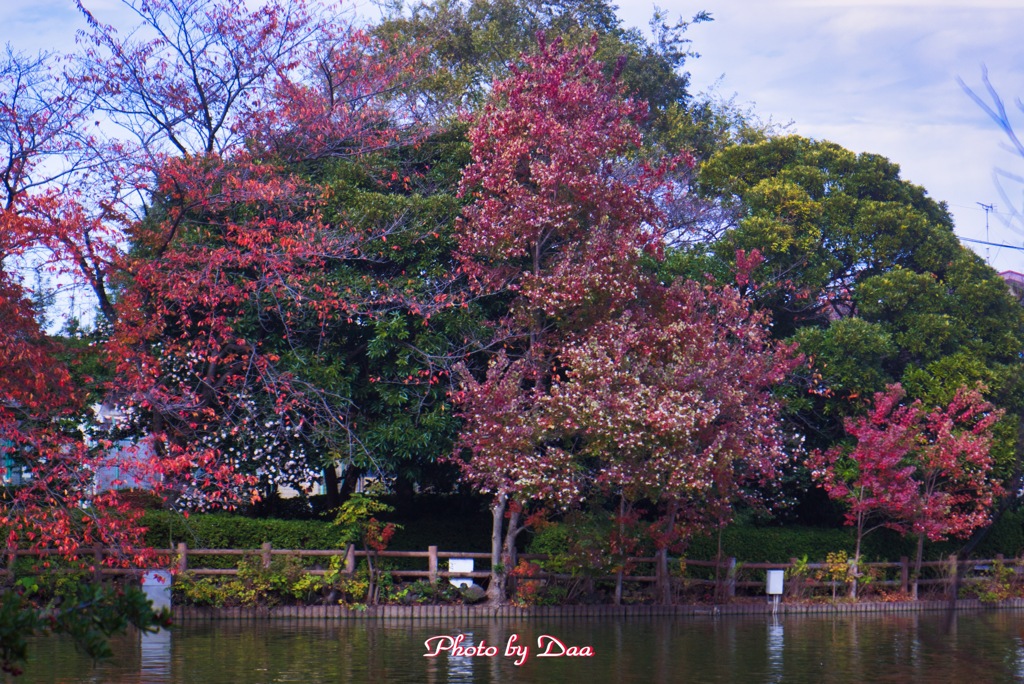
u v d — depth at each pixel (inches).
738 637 740.7
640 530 913.5
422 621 833.5
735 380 912.3
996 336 1167.0
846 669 574.2
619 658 615.2
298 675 527.8
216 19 875.4
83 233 780.6
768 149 1296.8
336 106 949.8
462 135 1033.5
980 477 1054.4
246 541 884.0
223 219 918.4
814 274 1179.3
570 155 897.5
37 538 776.9
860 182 1242.6
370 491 917.8
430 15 1504.7
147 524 859.4
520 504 877.8
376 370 976.9
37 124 775.1
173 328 934.4
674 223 1246.9
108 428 895.1
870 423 1045.8
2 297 673.0
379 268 972.6
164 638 694.5
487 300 978.7
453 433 958.4
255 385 932.6
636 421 835.4
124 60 839.7
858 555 1058.1
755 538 1051.9
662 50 1683.1
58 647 628.1
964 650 669.3
